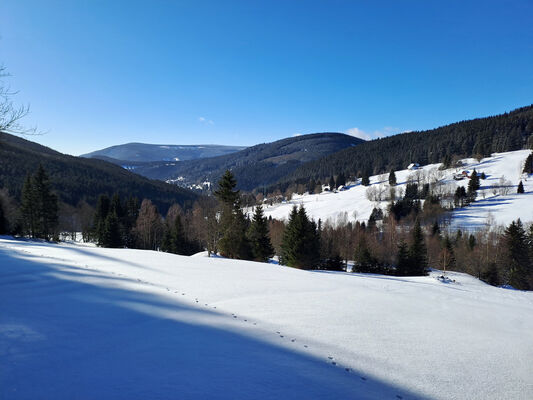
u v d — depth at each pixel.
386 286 17.42
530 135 175.12
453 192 124.06
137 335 5.54
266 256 39.12
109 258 16.05
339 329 7.50
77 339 5.02
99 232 55.09
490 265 49.69
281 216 135.38
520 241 48.19
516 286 47.28
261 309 8.68
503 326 10.15
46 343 4.68
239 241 35.19
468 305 13.67
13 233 43.78
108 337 5.29
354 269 48.97
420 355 6.39
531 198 104.38
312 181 198.12
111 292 8.57
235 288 11.38
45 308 6.46
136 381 3.82
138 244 61.72
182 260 18.20
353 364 5.48
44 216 45.88
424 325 8.91
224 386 3.96
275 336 6.43
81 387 3.52
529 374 6.03
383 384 4.82
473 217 96.62
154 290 9.50
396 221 96.62
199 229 51.69
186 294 9.59
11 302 6.59
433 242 63.75
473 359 6.54
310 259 37.88
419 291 16.83
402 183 158.00
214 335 6.02
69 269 11.15
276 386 4.18
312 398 3.99
